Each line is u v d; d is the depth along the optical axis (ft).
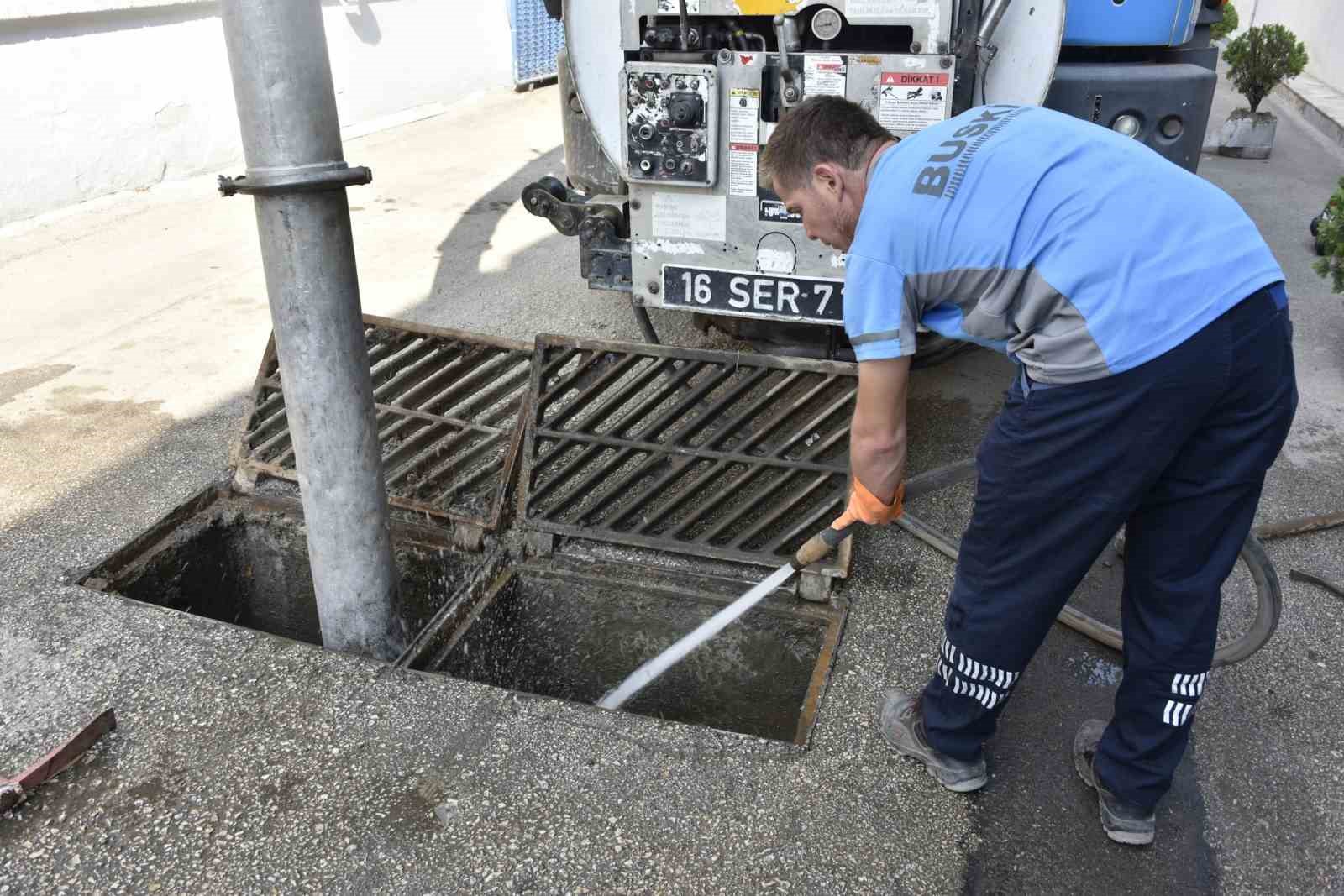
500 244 19.88
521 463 10.22
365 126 31.17
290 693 7.82
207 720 7.56
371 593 8.36
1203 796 7.01
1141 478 5.49
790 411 9.95
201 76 24.75
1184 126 11.41
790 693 9.18
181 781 7.01
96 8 21.43
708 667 9.48
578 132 13.30
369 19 30.68
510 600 9.67
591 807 6.81
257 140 6.91
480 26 36.70
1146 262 5.21
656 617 9.51
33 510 10.49
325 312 7.41
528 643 9.96
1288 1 50.57
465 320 15.71
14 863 6.39
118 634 8.50
